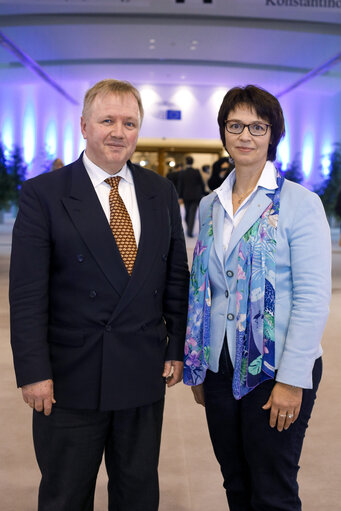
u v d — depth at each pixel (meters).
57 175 1.69
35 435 1.71
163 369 1.78
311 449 2.70
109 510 1.82
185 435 2.85
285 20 12.65
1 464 2.52
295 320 1.55
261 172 1.69
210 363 1.69
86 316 1.63
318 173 18.98
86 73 17.08
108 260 1.62
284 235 1.59
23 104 18.56
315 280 1.55
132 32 13.20
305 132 18.98
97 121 1.63
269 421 1.61
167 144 19.48
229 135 1.67
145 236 1.68
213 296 1.71
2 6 11.55
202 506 2.22
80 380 1.64
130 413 1.71
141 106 1.71
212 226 1.71
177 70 16.78
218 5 10.22
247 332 1.58
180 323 1.83
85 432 1.67
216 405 1.73
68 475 1.66
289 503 1.64
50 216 1.62
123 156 1.66
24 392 1.62
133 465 1.73
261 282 1.57
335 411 3.16
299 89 18.16
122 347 1.65
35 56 15.44
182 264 1.84
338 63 14.87
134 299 1.65
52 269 1.67
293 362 1.53
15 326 1.60
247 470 1.78
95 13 12.42
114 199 1.69
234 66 16.36
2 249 10.59
